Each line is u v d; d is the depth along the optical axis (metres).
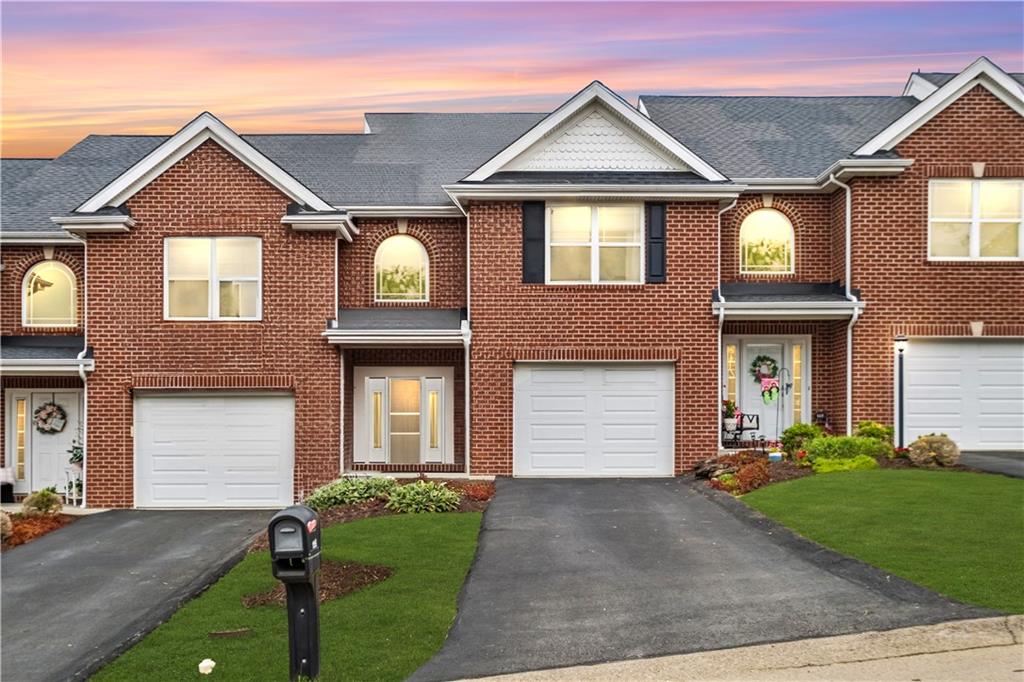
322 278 18.02
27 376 19.55
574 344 18.28
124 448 17.83
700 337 18.30
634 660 7.71
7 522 14.55
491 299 18.31
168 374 17.86
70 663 8.91
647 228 18.33
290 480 18.02
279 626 9.26
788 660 7.53
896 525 11.46
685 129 22.36
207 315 17.95
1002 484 13.85
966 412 18.59
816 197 19.91
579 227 18.45
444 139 23.58
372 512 14.50
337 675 7.62
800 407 20.08
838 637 7.94
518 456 18.33
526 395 18.41
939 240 18.62
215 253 17.97
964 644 7.65
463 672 7.65
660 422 18.38
